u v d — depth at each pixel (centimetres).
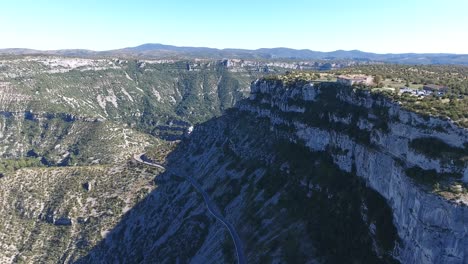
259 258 14162
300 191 15788
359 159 13625
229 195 19575
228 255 15362
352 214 12775
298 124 18488
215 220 18275
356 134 14188
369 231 11619
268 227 15425
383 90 14350
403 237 9994
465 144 9269
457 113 9875
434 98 12262
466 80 17212
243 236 16125
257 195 17762
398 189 10462
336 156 15188
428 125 9994
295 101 19850
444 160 9219
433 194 8750
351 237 12219
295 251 13412
